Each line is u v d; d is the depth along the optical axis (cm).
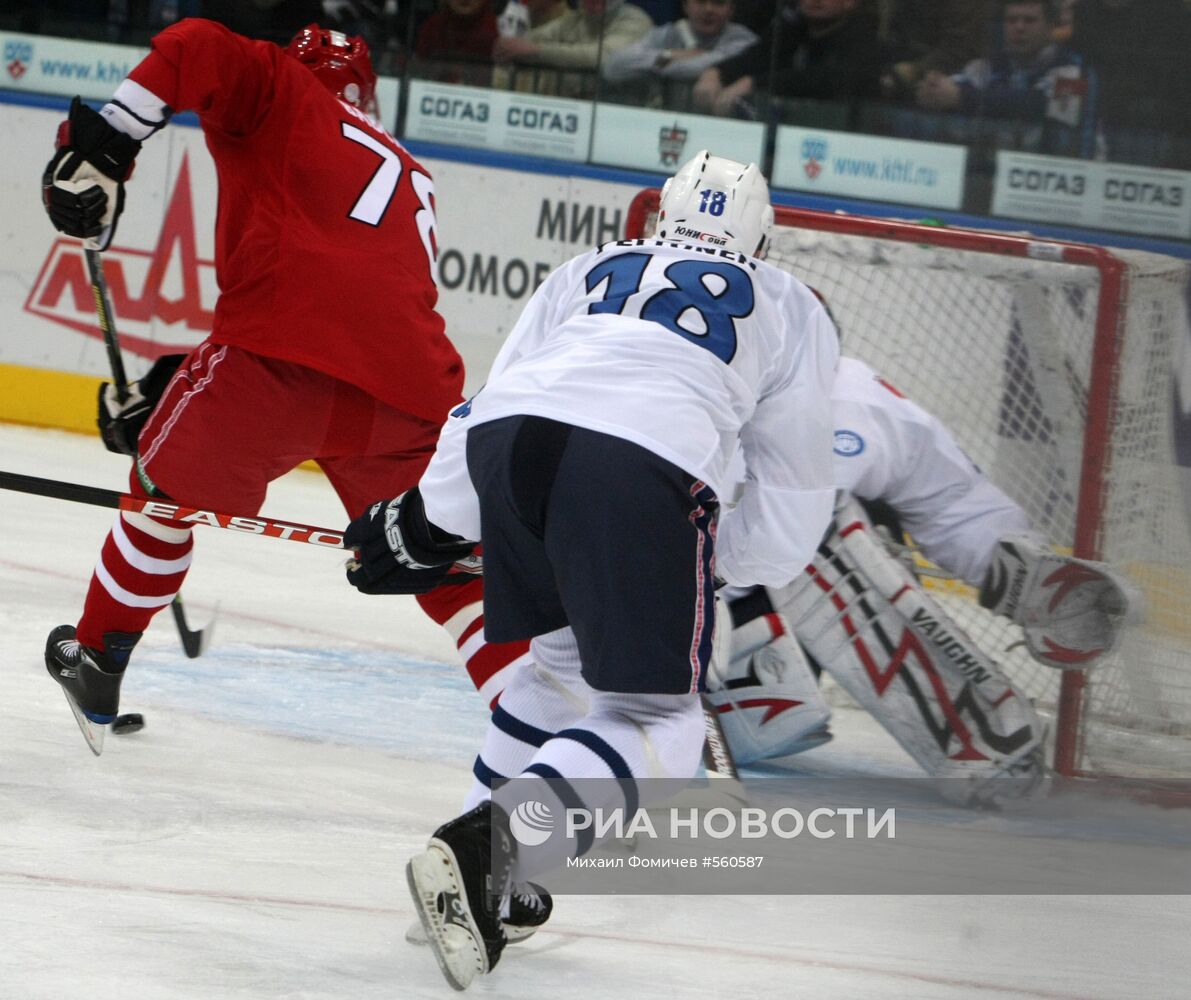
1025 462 1345
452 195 2411
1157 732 1239
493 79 2545
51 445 2353
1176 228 2384
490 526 691
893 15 2459
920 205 2456
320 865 825
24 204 2505
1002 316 1360
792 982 721
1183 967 789
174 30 909
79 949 662
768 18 2491
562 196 2373
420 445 986
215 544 1841
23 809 851
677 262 734
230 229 945
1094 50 2405
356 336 930
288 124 936
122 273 2473
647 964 731
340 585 1709
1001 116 2452
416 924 745
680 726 663
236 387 920
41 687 1133
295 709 1178
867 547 1170
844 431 1212
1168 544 1275
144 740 1037
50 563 1611
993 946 800
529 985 689
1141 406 1271
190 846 827
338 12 2578
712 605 677
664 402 674
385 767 1049
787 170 2486
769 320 736
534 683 742
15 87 2664
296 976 664
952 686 1155
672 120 2503
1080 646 1198
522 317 771
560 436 667
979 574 1249
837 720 1388
